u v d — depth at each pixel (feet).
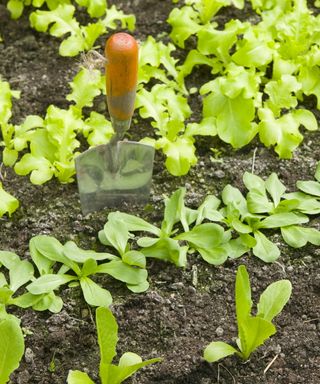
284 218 7.11
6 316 6.42
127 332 6.53
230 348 6.21
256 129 7.82
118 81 6.10
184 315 6.64
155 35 8.91
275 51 8.23
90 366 6.32
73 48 8.39
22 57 8.69
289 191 7.56
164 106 7.95
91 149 6.87
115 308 6.63
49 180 7.59
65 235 7.16
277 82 8.00
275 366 6.35
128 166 7.12
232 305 6.73
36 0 8.73
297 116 7.94
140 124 8.11
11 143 7.71
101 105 8.20
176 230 7.01
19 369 6.27
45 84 8.39
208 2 8.63
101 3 8.75
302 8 8.59
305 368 6.34
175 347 6.43
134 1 9.25
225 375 6.27
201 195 7.50
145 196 7.42
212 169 7.73
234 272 6.92
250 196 7.23
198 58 8.38
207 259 6.86
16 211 7.36
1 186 7.35
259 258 7.02
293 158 7.82
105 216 7.31
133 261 6.69
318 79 8.25
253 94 7.82
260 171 7.72
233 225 6.98
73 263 6.74
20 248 7.07
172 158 7.48
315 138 8.05
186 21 8.54
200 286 6.85
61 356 6.37
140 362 6.00
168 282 6.86
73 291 6.75
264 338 6.10
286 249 7.11
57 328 6.48
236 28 8.38
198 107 8.25
